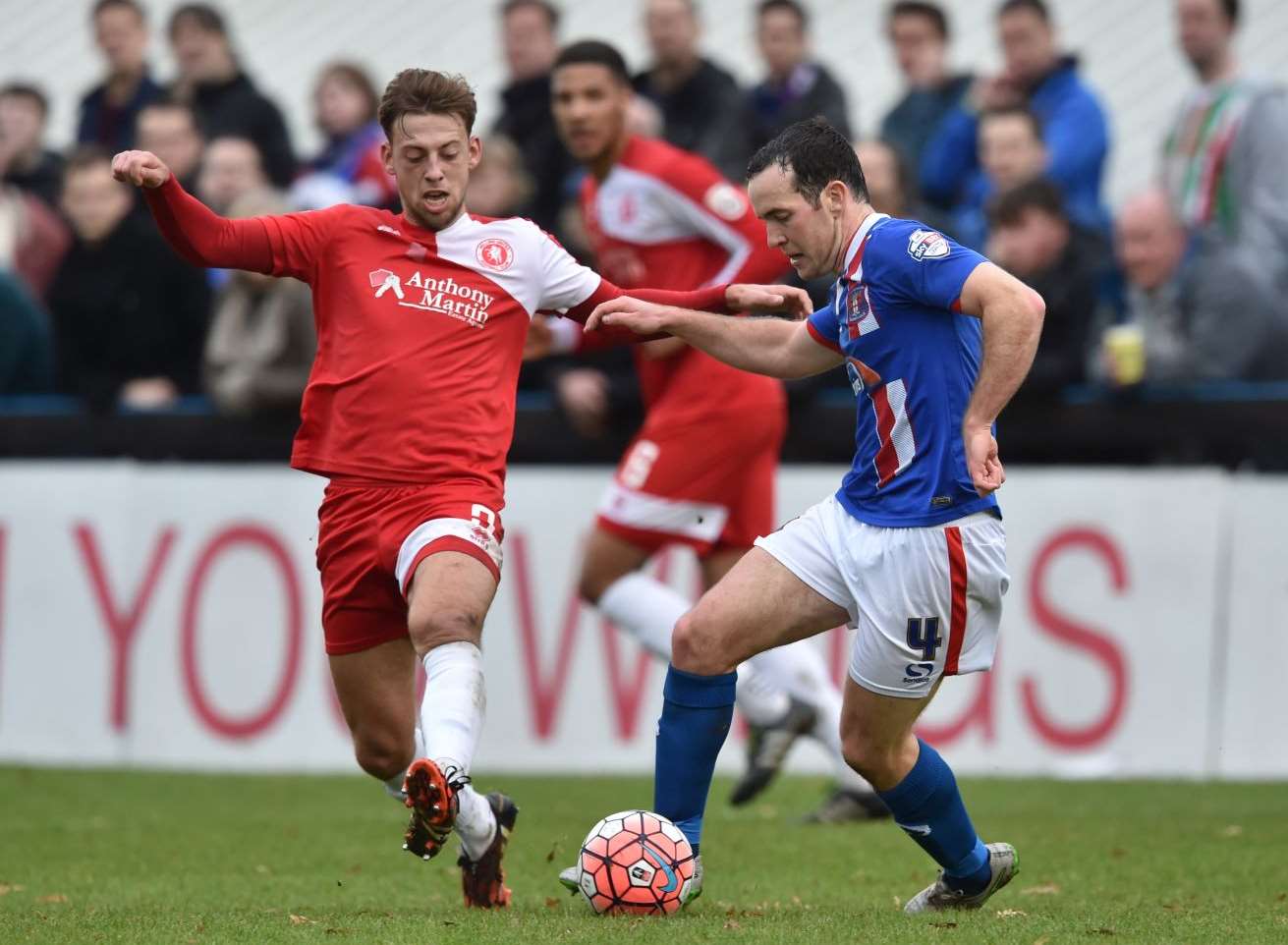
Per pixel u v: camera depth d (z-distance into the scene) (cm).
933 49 3903
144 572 3506
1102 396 3138
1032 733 3155
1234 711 3098
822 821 2623
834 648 3152
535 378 3509
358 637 1803
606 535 2636
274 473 3438
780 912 1733
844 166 1683
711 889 1994
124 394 3672
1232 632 3100
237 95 4134
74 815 2756
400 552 1741
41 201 4309
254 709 3434
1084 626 3141
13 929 1595
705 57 3691
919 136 3878
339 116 3991
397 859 2289
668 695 1755
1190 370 3209
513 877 2103
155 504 3503
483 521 1744
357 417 1780
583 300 1888
